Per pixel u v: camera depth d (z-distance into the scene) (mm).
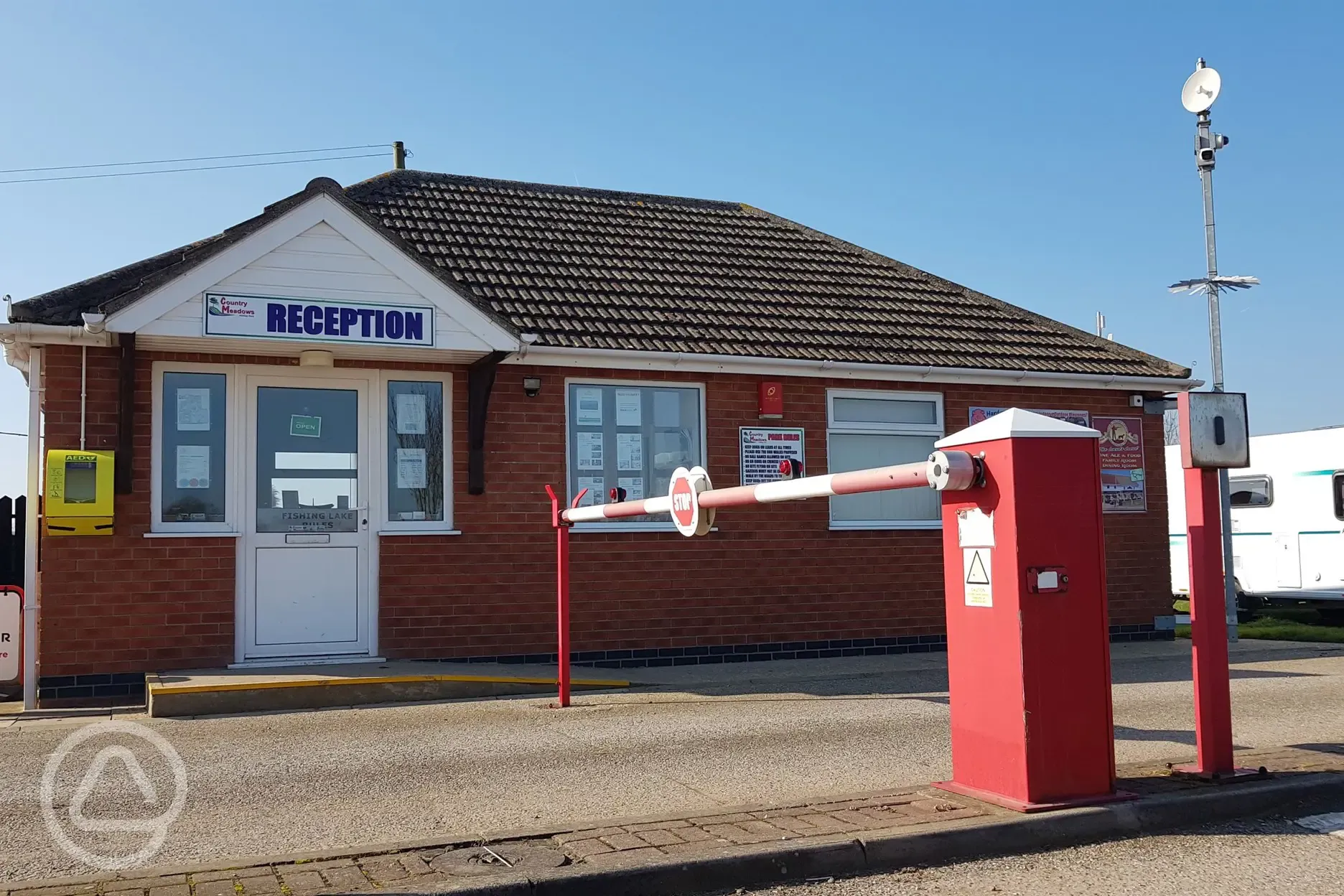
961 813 5371
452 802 6141
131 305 9258
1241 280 14297
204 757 7309
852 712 9008
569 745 7707
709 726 8398
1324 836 5438
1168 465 22672
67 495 9461
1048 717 5461
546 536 11469
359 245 10055
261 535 10375
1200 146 14602
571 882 4512
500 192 14875
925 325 14289
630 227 15016
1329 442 18359
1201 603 6207
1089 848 5250
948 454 5480
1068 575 5520
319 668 10156
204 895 4375
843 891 4688
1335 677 11180
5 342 9617
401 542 10875
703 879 4688
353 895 4344
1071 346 14828
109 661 9789
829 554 12719
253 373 10469
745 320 13070
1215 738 6137
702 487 7074
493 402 11375
